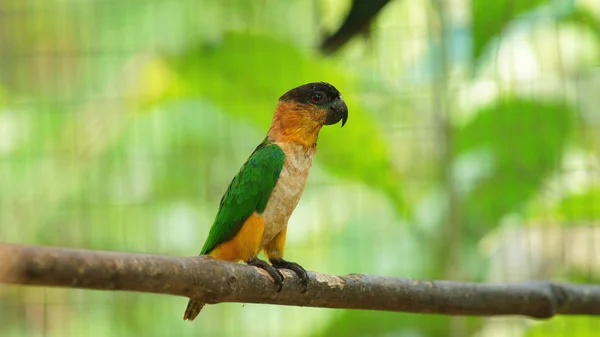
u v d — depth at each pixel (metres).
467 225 12.88
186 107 15.12
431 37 12.80
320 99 9.13
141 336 15.12
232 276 6.66
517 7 12.21
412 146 13.83
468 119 12.83
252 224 8.50
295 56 12.41
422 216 13.66
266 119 12.89
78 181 14.84
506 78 13.05
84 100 14.80
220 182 15.17
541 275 13.25
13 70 14.99
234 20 15.86
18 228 14.62
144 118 15.08
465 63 12.64
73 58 15.15
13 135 14.70
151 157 15.08
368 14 7.05
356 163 12.48
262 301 7.31
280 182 8.66
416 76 13.59
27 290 14.09
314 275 7.63
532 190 12.73
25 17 15.08
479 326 12.62
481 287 8.54
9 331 13.96
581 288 9.03
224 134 15.19
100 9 15.58
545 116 12.68
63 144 14.82
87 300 14.64
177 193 15.15
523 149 12.75
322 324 13.28
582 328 12.23
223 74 12.66
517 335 12.95
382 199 14.95
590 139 13.14
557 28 12.87
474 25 11.17
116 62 15.24
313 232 15.10
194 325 15.42
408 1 13.48
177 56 13.21
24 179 14.73
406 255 14.77
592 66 13.01
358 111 12.25
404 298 8.15
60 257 4.96
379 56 13.58
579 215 12.37
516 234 13.64
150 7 15.76
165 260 5.83
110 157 14.96
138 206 14.97
